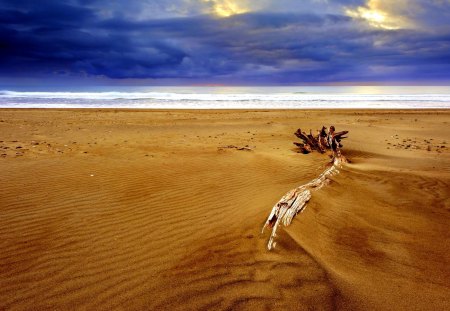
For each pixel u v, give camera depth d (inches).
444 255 144.9
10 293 112.8
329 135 384.2
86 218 177.9
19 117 724.7
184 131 568.7
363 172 296.8
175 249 144.4
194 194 221.8
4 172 264.5
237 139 490.0
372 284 121.0
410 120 773.3
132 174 269.7
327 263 134.0
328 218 177.9
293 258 135.3
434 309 107.7
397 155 395.5
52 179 249.0
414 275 128.2
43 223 170.2
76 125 621.6
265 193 222.1
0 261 132.6
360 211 194.9
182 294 112.6
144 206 197.6
